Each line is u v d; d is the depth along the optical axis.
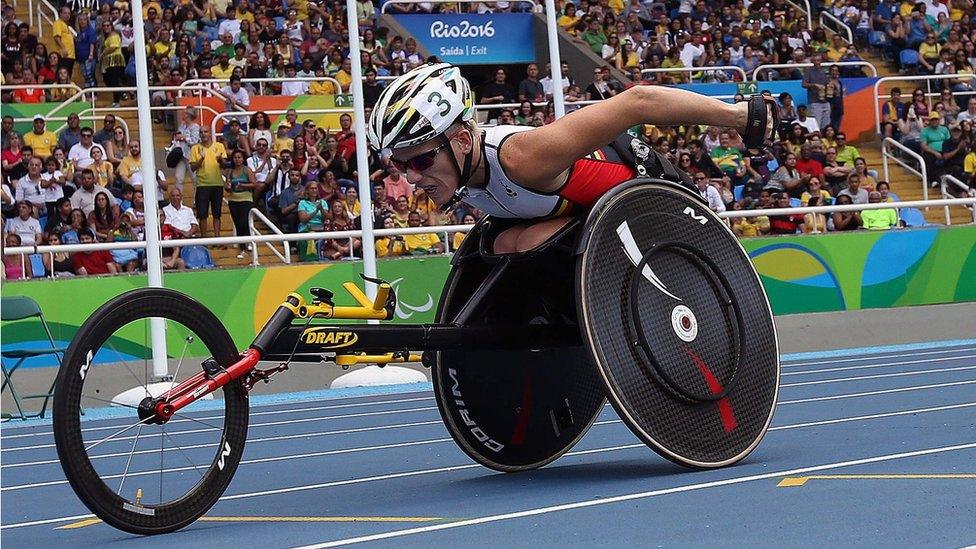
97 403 11.94
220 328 4.62
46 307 12.20
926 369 10.70
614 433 7.02
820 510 3.97
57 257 14.37
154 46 19.28
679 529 3.79
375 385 12.74
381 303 4.99
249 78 19.11
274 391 12.77
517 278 5.44
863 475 4.66
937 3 24.69
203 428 9.25
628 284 5.14
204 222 16.16
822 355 13.94
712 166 18.23
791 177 18.42
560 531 3.89
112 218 14.81
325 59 20.17
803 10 24.80
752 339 5.41
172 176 16.81
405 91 4.91
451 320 5.48
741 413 5.30
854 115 21.52
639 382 5.03
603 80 20.28
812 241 14.95
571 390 5.81
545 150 4.92
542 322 5.61
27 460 7.65
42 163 16.17
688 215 5.41
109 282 12.45
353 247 15.43
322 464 6.45
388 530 4.12
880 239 15.26
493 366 5.61
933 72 23.66
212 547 4.01
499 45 22.42
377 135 4.94
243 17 20.86
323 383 13.02
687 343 5.20
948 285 15.57
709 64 22.38
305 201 15.78
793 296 14.82
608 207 5.14
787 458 5.33
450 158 4.95
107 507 4.22
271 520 4.58
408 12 22.48
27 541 4.43
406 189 16.38
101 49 19.42
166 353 11.82
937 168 20.97
